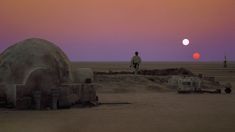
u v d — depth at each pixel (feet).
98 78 89.20
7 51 56.95
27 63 53.26
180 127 37.55
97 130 35.81
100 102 59.26
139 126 38.01
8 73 53.11
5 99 51.67
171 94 75.51
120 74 99.71
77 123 39.60
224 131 35.78
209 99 65.05
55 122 40.19
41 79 51.83
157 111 49.24
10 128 36.73
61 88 52.54
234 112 48.39
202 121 41.19
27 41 57.16
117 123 39.70
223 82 123.44
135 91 80.28
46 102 51.98
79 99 54.24
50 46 57.67
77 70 58.95
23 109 50.37
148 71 110.42
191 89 79.00
